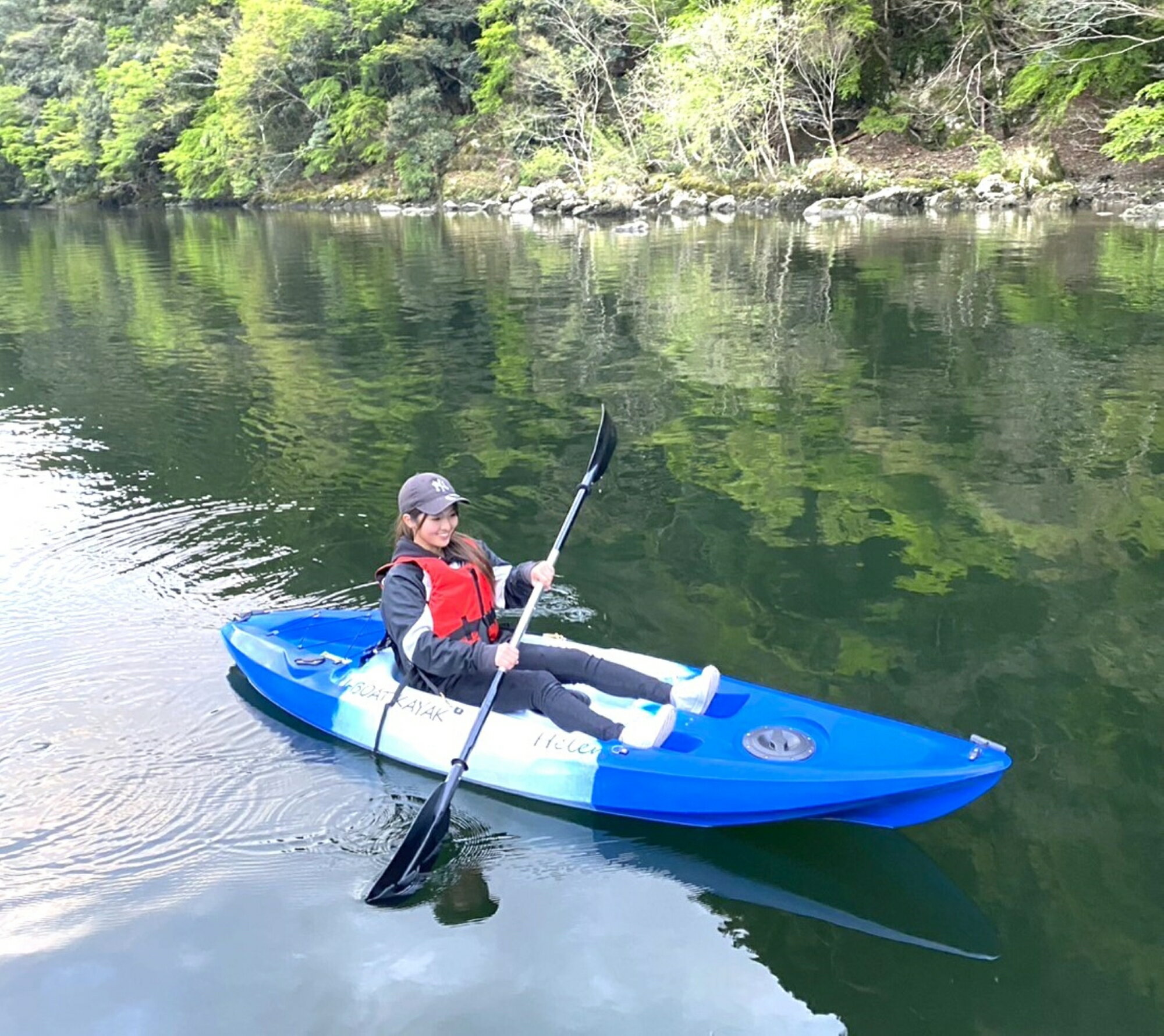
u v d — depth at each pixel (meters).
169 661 4.16
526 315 11.92
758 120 27.52
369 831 3.14
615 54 30.91
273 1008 2.45
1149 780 3.23
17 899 2.82
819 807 2.97
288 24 36.53
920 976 2.51
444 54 35.28
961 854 2.96
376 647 3.86
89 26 49.78
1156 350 8.85
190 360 10.12
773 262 15.45
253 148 38.34
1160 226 17.72
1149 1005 2.41
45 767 3.45
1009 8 25.03
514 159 32.31
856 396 7.84
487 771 3.30
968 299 11.55
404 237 23.12
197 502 6.01
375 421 7.64
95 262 20.59
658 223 23.86
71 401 8.56
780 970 2.55
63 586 4.86
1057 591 4.54
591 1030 2.36
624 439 7.00
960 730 3.52
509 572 3.69
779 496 5.82
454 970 2.55
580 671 3.42
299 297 14.26
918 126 26.95
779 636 4.21
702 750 3.16
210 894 2.85
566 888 2.86
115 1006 2.46
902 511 5.53
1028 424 6.97
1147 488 5.74
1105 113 23.95
